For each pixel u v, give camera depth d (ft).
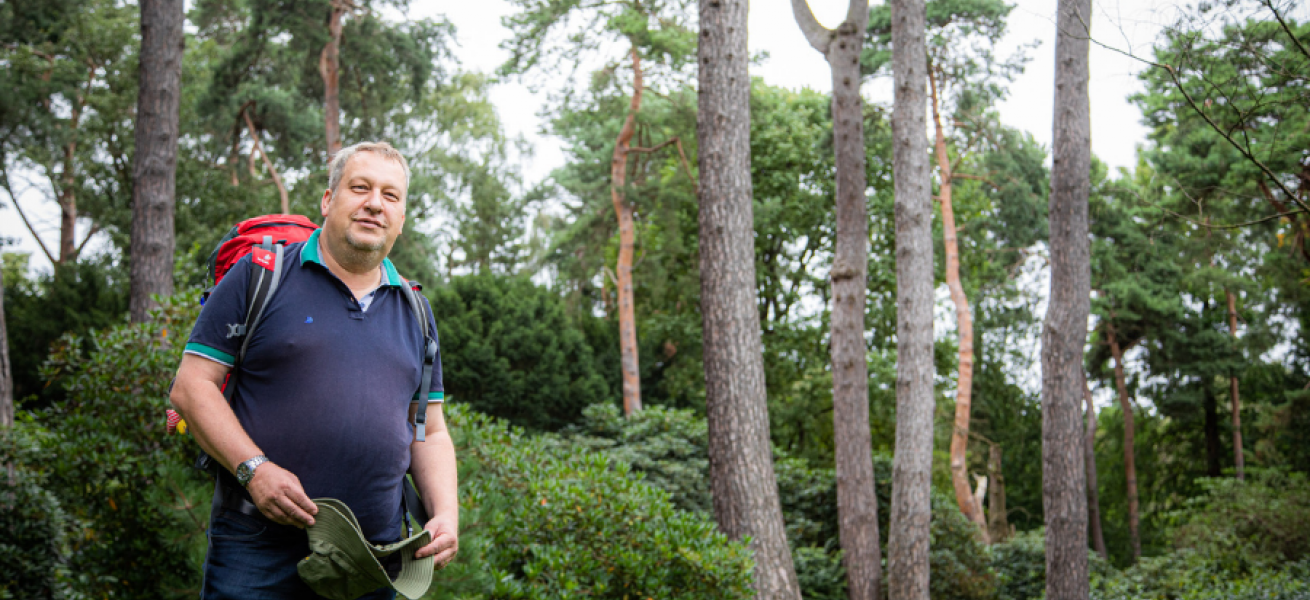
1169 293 93.35
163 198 35.68
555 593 19.98
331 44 70.44
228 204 80.64
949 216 80.38
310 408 6.43
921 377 43.39
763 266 87.66
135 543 19.04
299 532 6.49
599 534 22.34
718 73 34.37
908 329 43.32
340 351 6.61
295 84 78.18
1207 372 94.53
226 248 7.27
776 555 32.94
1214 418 107.76
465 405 25.25
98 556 19.38
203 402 6.21
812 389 72.84
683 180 74.23
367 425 6.58
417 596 6.40
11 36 61.77
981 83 73.82
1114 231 92.58
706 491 51.55
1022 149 78.33
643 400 77.97
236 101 78.95
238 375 6.60
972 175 80.53
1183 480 111.86
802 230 87.81
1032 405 116.47
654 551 22.62
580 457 27.45
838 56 45.78
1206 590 46.62
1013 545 62.23
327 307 6.67
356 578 6.18
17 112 66.28
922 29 42.93
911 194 42.93
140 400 20.17
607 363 74.23
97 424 20.18
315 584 6.18
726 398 33.53
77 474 19.40
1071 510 35.91
